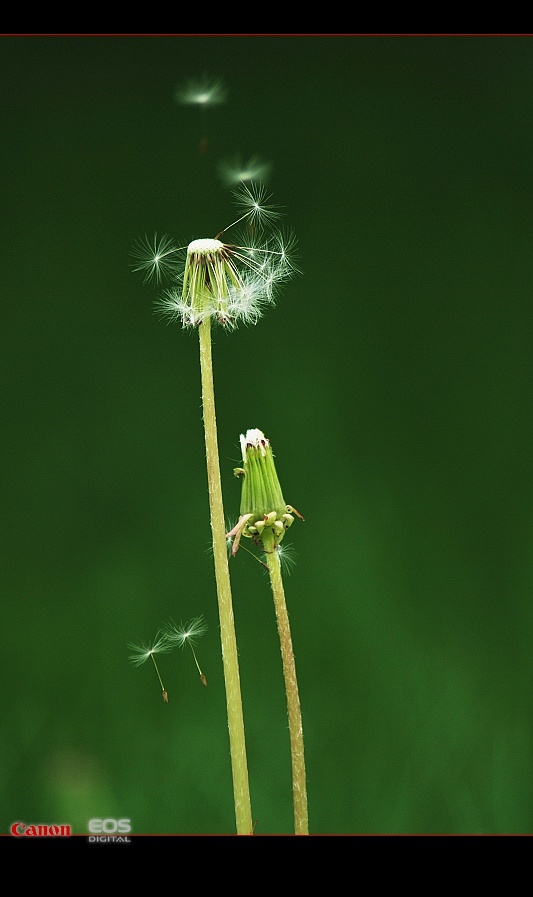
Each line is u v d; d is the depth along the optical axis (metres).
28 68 1.45
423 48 1.51
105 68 1.45
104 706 1.01
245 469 0.76
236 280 0.76
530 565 1.12
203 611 1.08
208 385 0.76
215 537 0.76
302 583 1.09
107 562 1.13
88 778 0.98
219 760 0.98
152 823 0.96
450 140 1.49
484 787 0.97
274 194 1.44
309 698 1.00
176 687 1.01
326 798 0.97
